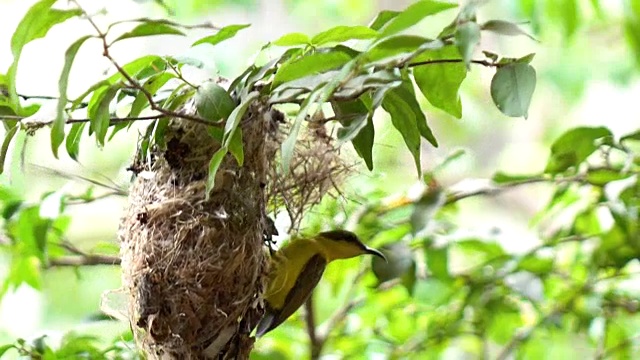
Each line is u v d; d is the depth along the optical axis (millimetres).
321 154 4480
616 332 6512
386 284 6191
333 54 3295
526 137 11812
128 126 4055
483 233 5887
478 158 11500
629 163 4898
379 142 5480
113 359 4992
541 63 11102
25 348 4848
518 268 5746
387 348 6508
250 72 3719
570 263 6328
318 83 3184
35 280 5871
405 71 3445
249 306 4188
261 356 5832
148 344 4090
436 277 5891
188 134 4035
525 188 10992
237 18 10992
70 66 3055
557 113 11906
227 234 4027
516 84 3201
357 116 3705
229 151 3795
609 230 5488
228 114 3527
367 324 6594
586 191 5742
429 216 5320
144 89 3377
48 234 5535
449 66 3439
